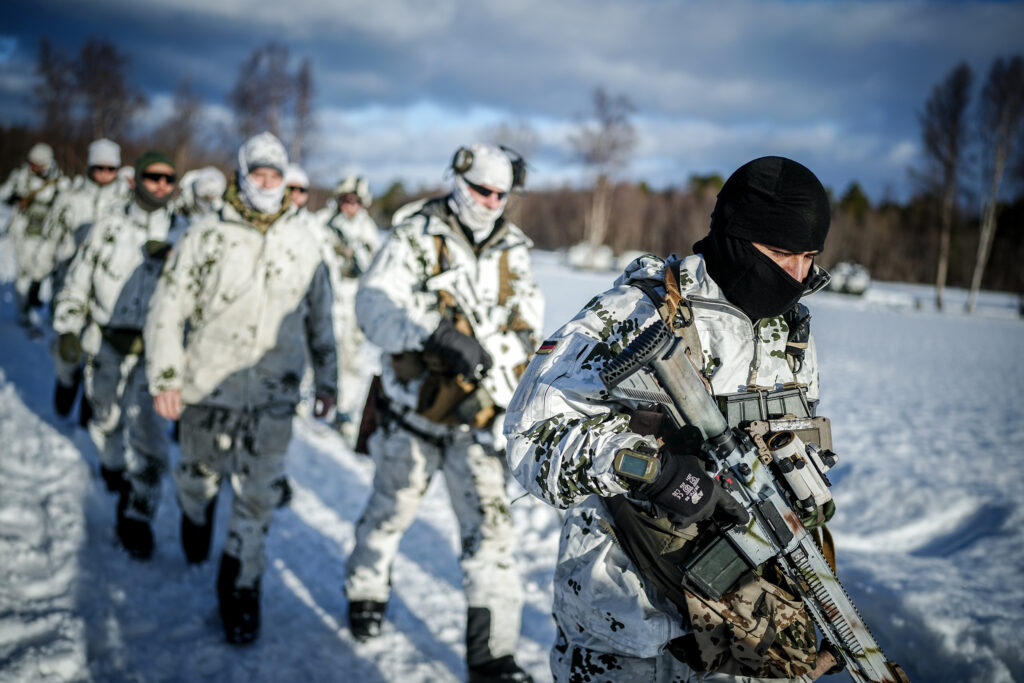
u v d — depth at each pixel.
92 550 3.30
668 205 65.44
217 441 3.13
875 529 4.27
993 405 9.30
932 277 57.00
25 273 7.89
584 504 1.72
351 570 3.06
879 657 1.46
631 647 1.59
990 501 4.38
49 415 5.36
